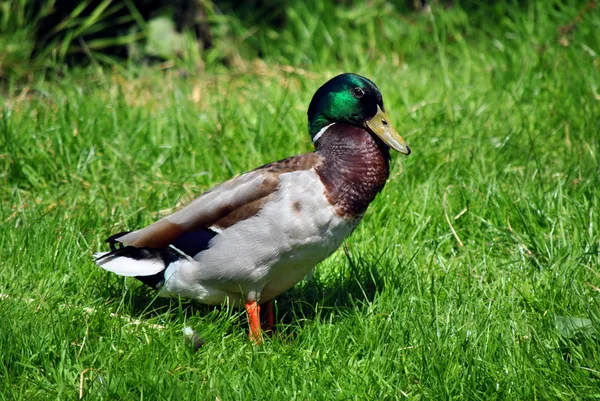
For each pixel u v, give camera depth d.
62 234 8.87
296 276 7.55
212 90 13.77
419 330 7.26
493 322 7.39
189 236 7.30
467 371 6.72
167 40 15.34
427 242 9.27
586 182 9.77
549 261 8.56
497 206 9.54
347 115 7.58
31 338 7.01
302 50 15.71
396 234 9.22
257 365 6.99
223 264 7.24
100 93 13.43
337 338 7.40
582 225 9.03
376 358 6.98
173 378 6.69
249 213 7.12
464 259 8.87
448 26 15.27
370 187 7.35
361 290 8.25
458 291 7.95
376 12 15.99
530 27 14.52
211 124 11.87
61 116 11.35
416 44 15.27
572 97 12.24
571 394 6.47
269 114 11.73
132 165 10.58
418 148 10.87
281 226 7.04
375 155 7.41
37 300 7.77
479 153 10.62
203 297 7.60
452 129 11.27
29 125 11.36
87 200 9.98
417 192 10.01
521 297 7.96
